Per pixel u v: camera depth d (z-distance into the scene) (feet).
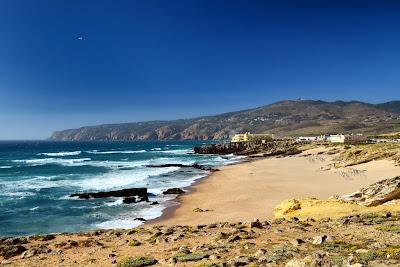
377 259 32.55
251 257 37.73
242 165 266.36
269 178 179.93
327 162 243.81
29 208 117.60
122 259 42.19
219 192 142.20
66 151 577.43
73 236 65.16
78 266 41.88
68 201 129.18
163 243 52.01
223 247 44.62
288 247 40.83
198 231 60.23
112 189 158.20
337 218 65.36
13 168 265.54
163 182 179.83
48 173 229.45
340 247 39.70
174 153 484.33
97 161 341.00
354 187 134.00
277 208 87.66
